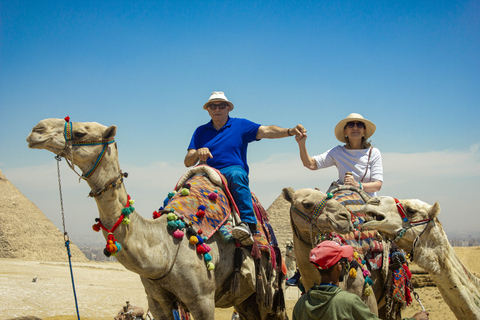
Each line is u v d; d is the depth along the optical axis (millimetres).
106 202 4906
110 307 17031
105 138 4984
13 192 124750
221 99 6789
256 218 6363
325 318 3682
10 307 15195
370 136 7035
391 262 5637
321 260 3824
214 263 5555
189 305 5340
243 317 6578
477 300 4840
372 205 5047
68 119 4965
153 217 5551
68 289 21719
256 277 5914
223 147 6598
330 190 6359
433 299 11094
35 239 114188
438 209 4922
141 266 5023
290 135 6559
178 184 6230
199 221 5570
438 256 4891
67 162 4953
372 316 3596
